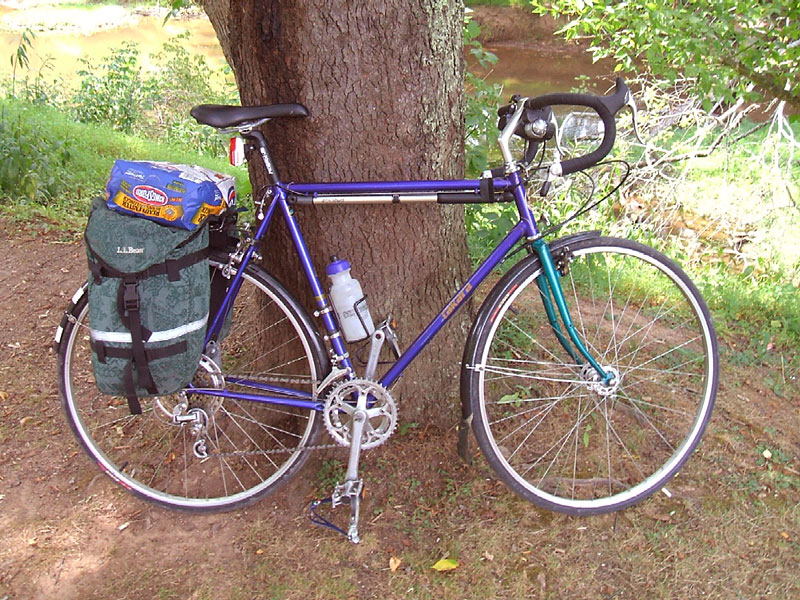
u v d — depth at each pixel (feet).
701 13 13.84
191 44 56.29
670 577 7.27
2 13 65.57
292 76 7.32
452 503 8.05
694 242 19.19
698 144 19.57
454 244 8.52
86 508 8.11
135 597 7.11
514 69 49.24
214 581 7.26
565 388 9.45
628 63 16.99
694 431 8.16
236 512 8.07
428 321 8.54
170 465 8.68
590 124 24.80
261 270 7.63
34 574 7.31
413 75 7.37
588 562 7.43
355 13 7.04
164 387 7.00
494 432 9.00
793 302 12.94
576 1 14.85
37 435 9.11
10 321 11.51
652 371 10.19
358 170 7.67
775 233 18.86
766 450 8.93
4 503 8.11
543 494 7.87
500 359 8.93
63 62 48.62
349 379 7.66
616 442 8.93
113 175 6.79
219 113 6.84
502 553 7.50
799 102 15.24
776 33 14.42
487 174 7.24
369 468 8.40
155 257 6.70
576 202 17.81
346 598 7.07
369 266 8.12
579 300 11.98
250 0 7.16
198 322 7.00
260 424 8.56
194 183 6.79
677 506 8.07
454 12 7.62
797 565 7.40
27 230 14.90
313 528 7.84
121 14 65.87
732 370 10.61
